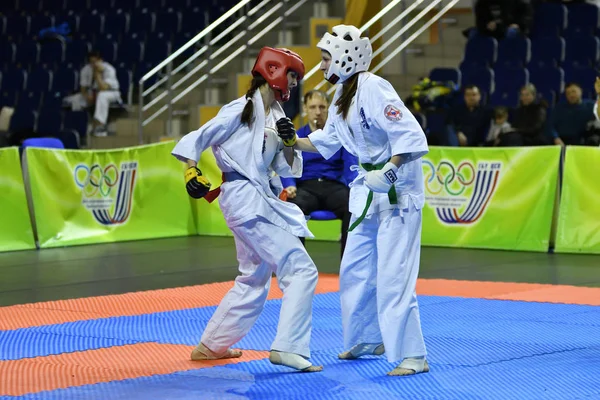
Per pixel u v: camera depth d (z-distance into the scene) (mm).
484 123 14898
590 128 14070
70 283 10484
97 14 23281
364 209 6059
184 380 5844
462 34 19031
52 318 8289
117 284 10414
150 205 15211
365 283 6277
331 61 6008
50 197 14047
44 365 6340
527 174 13039
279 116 6273
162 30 22031
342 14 19062
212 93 19609
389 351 5914
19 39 24062
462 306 8734
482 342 7020
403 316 5914
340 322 7941
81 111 20062
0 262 12258
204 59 20641
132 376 5977
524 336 7262
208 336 6391
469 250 13180
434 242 13695
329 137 6270
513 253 12797
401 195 5973
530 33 18469
